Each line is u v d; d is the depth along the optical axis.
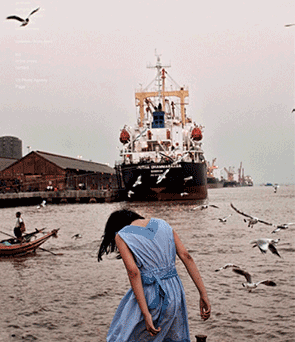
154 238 3.21
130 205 54.53
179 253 3.33
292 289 10.28
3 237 25.86
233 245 18.31
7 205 64.19
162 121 70.25
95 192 73.06
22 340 7.38
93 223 32.19
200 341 5.77
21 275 12.94
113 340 3.17
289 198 84.19
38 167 81.75
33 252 17.38
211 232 23.80
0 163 96.62
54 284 11.55
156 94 80.25
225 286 10.77
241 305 9.10
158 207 49.41
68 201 74.88
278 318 8.17
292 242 18.47
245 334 7.41
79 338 7.43
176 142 69.94
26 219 38.72
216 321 8.12
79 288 10.98
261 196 100.12
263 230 24.41
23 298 10.10
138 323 3.10
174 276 3.24
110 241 3.49
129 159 69.12
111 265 14.14
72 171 86.69
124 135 69.50
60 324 8.17
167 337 3.19
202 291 3.30
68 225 30.91
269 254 15.57
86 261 15.10
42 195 73.19
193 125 78.75
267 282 4.91
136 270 3.06
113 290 10.66
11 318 8.59
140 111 80.38
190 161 63.91
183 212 41.62
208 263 14.13
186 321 3.23
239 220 32.22
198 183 65.62
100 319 8.43
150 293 3.11
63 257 16.14
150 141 67.94
